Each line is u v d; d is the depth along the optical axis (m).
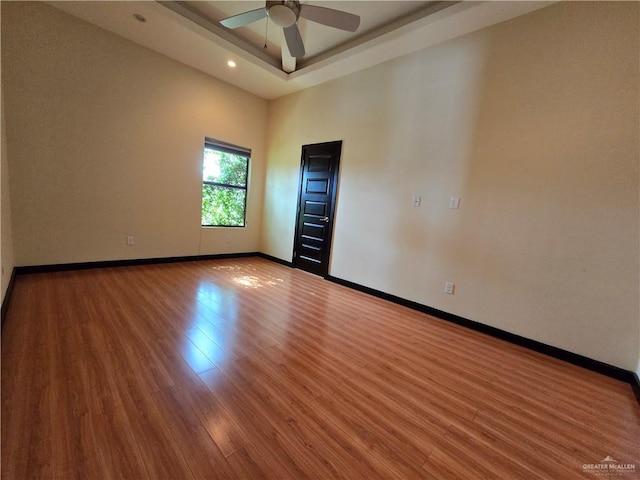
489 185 2.46
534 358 2.12
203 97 3.94
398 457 1.15
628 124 1.87
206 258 4.36
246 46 3.43
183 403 1.33
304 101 4.14
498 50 2.38
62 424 1.15
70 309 2.21
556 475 1.13
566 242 2.11
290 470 1.05
